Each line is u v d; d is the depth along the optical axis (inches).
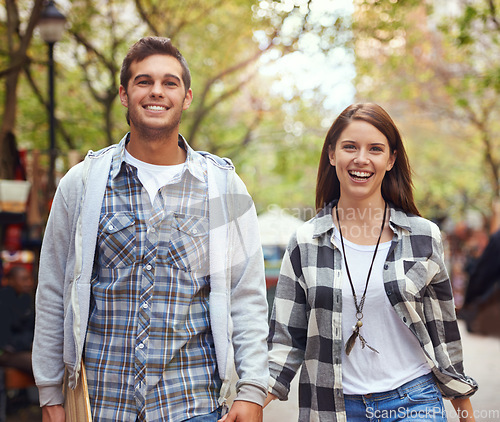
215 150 677.3
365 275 124.3
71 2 508.4
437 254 125.8
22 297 264.8
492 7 480.1
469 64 644.7
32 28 363.9
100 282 112.3
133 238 112.0
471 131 900.0
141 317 109.9
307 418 128.4
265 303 120.1
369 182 127.4
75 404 111.6
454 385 125.8
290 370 129.2
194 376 111.3
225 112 666.2
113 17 534.6
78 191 115.3
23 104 576.4
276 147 684.7
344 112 130.1
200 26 569.0
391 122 128.7
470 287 345.1
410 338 124.0
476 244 739.4
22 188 310.3
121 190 114.6
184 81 118.0
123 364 109.3
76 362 110.7
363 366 122.7
